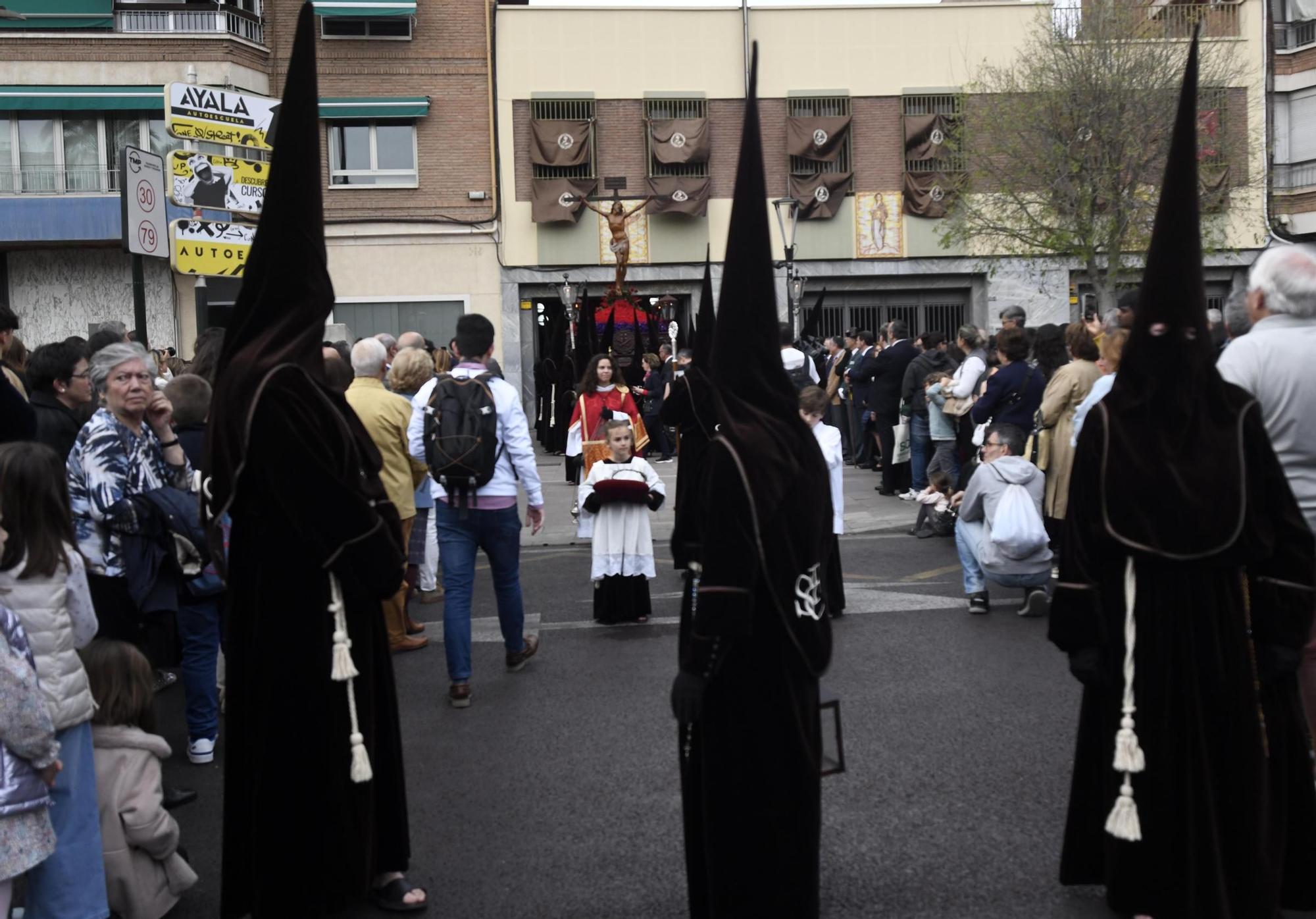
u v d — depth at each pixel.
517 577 7.39
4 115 25.14
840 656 7.57
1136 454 3.68
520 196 26.33
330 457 3.84
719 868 3.58
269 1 25.80
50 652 3.87
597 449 12.55
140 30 24.97
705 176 26.45
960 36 26.83
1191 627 3.66
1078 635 3.78
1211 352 3.71
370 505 3.92
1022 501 8.34
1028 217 23.17
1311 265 4.45
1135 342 3.73
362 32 25.94
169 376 12.32
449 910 4.29
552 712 6.66
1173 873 3.67
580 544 13.00
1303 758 3.83
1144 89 21.94
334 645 3.87
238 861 3.97
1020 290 27.27
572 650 8.08
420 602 10.02
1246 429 3.68
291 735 3.89
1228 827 3.66
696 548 3.94
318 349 3.98
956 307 27.53
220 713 6.89
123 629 5.93
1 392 5.23
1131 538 3.65
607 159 26.48
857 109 26.86
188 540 5.79
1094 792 3.96
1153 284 3.69
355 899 3.98
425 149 26.12
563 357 22.53
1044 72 22.59
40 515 3.92
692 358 6.83
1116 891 3.75
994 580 8.46
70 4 24.47
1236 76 25.45
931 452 14.29
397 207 26.14
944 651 7.63
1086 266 23.91
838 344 19.33
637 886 4.45
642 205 22.80
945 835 4.79
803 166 26.67
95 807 4.02
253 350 3.91
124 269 26.16
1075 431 8.30
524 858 4.72
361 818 3.97
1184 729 3.66
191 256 11.53
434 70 26.02
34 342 26.16
